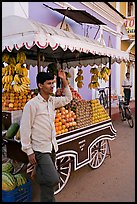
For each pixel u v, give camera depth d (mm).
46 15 8117
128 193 3832
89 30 11055
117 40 14242
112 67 14336
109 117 5430
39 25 3994
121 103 10055
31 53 5309
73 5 9547
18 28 3549
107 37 12992
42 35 3338
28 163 3416
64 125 3918
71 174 4629
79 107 4371
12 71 3994
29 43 3307
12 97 3990
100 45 5098
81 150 4266
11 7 6773
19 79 3906
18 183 3400
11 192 3273
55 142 3170
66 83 3586
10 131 3578
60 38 3604
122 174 4621
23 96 4121
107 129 5250
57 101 3377
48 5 8180
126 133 8203
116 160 5426
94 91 11633
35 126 2955
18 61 3955
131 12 15805
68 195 3762
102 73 5859
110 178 4426
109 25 13156
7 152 3703
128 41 16766
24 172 4113
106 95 12422
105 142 5422
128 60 5797
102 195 3764
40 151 2949
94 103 5004
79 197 3699
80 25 10266
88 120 4598
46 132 2992
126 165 5109
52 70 5945
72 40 3873
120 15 13492
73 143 4055
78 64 6711
